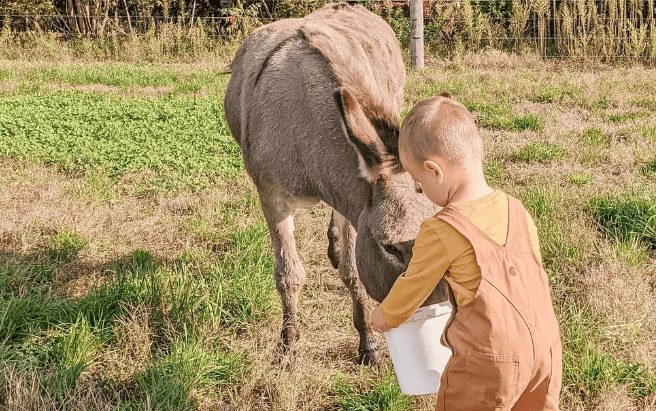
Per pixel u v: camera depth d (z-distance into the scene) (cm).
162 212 619
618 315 424
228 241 558
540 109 984
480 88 1116
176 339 402
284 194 395
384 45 442
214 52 1512
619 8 1427
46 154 748
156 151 763
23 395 336
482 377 227
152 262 501
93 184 664
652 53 1315
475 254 222
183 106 986
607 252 494
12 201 628
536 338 229
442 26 1488
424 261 231
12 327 406
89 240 550
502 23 1519
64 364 373
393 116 309
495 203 234
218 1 1762
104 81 1221
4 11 1583
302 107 361
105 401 352
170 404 345
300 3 1521
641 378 367
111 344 410
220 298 441
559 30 1412
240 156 755
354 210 321
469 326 227
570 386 363
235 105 445
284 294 407
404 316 240
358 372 397
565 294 459
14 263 506
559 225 535
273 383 375
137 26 1652
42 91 1124
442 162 229
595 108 977
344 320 449
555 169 712
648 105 998
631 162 723
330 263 530
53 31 1683
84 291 477
